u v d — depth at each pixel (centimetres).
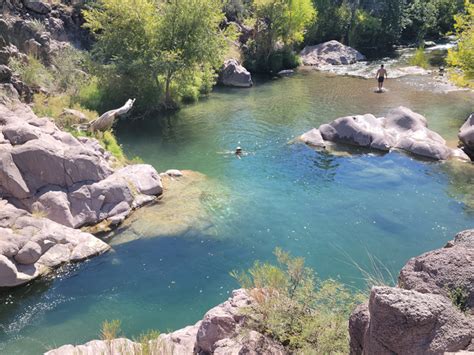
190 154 1983
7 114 1523
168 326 976
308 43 4431
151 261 1207
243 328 629
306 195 1566
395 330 381
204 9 2578
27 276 1105
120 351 673
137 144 2108
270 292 654
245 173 1764
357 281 1084
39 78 2220
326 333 553
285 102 2800
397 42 4766
